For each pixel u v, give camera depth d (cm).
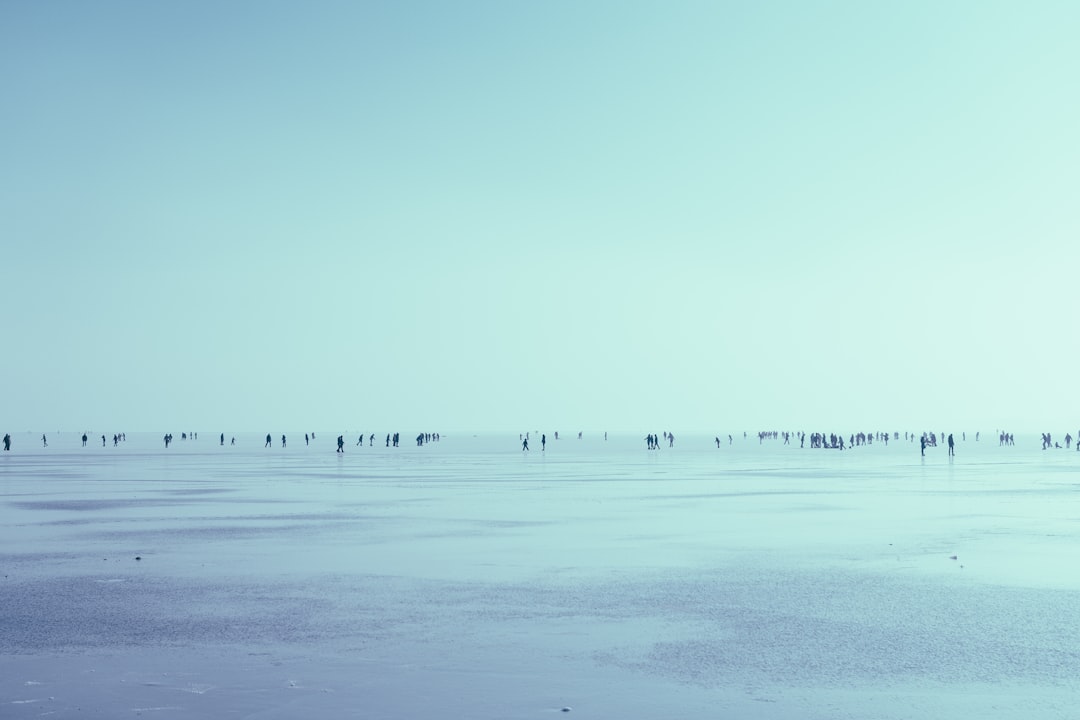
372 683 1022
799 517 2812
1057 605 1460
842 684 1020
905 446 12862
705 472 5588
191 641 1221
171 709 928
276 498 3547
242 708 932
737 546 2170
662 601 1494
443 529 2516
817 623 1332
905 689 1001
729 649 1179
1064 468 6016
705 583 1666
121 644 1204
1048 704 950
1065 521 2681
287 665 1099
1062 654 1152
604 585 1644
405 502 3378
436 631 1280
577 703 950
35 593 1572
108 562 1920
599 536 2359
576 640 1228
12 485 4294
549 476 5153
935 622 1337
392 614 1396
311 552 2072
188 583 1666
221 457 8225
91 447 12575
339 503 3334
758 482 4572
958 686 1012
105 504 3278
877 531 2452
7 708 931
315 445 13750
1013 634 1262
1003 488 4066
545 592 1577
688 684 1020
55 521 2712
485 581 1688
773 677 1048
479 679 1039
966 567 1847
